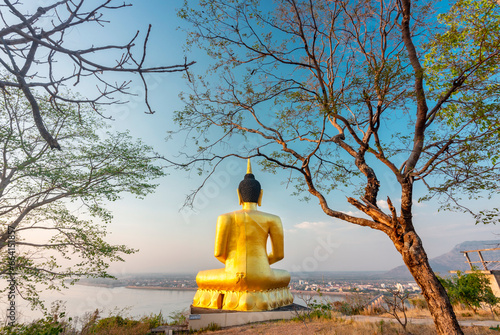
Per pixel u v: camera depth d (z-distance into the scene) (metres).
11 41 2.84
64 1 2.81
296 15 9.95
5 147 11.40
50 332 8.66
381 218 8.70
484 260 15.16
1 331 8.33
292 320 12.33
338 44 11.39
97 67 2.70
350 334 9.29
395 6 9.71
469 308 14.45
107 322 12.88
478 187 7.69
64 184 13.13
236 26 9.56
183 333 12.44
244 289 13.95
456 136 7.93
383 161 8.91
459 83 7.89
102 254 13.91
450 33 8.43
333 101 8.52
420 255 7.59
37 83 2.85
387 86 8.08
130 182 14.72
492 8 7.58
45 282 12.65
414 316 12.95
